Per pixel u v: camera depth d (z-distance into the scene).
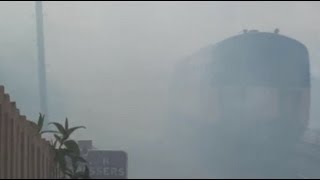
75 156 6.12
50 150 6.23
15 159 5.58
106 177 6.92
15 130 5.71
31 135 6.03
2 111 5.59
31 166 5.84
